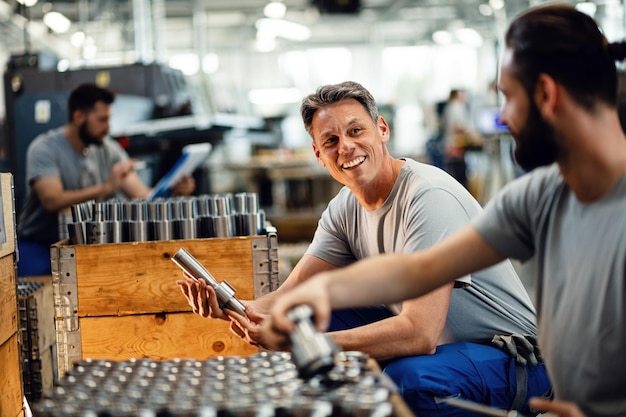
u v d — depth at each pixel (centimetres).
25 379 301
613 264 137
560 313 148
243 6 1341
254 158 1092
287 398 137
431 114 1176
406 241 234
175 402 137
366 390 138
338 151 244
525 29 140
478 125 1023
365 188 249
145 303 254
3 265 232
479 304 244
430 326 219
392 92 1694
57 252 251
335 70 1670
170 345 255
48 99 576
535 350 236
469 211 236
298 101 1597
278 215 880
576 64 135
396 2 1313
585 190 141
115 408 134
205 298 229
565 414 136
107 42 1056
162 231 258
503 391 228
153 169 604
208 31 1532
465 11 1340
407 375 221
